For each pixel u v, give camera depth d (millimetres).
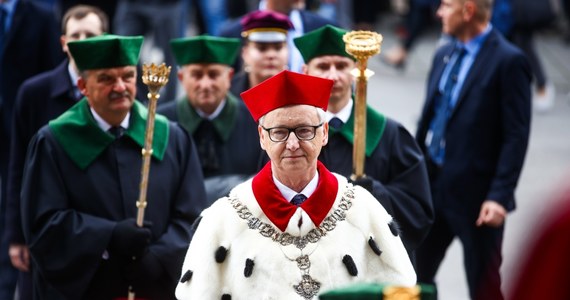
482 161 17531
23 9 20031
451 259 22438
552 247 5434
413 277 10820
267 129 10594
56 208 13469
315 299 10344
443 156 17766
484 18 17594
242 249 10562
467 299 19938
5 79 20062
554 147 29391
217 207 10859
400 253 10836
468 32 17719
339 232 10648
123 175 13820
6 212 16531
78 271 13367
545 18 30219
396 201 14156
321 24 21016
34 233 13508
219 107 16812
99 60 13539
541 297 5434
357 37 12602
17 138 16734
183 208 14008
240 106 17016
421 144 18391
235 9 33812
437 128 17922
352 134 14391
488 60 17516
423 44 42312
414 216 14219
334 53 14484
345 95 14469
